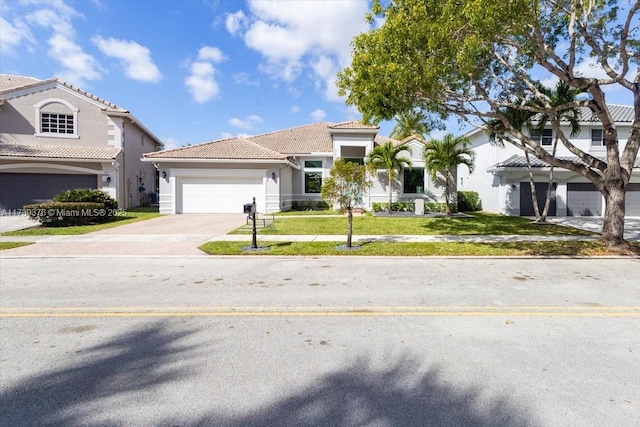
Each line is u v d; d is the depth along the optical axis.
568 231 14.12
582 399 3.00
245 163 21.89
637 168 21.03
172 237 12.66
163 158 21.05
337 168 10.48
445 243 11.09
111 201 18.84
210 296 6.03
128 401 2.99
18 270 8.05
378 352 3.90
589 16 9.23
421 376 3.39
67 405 2.95
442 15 7.35
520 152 23.27
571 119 15.95
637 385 3.22
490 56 9.83
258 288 6.52
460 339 4.23
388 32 8.12
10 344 4.14
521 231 14.09
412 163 22.55
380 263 8.71
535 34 8.94
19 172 21.00
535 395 3.06
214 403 2.96
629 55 9.73
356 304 5.57
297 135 29.80
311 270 7.98
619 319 4.89
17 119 22.17
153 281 7.05
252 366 3.59
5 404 2.96
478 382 3.27
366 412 2.84
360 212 21.69
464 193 26.08
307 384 3.25
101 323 4.81
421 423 2.70
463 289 6.41
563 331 4.46
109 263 8.80
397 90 8.85
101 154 22.47
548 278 7.20
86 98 23.70
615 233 10.28
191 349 4.00
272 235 13.04
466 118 11.65
